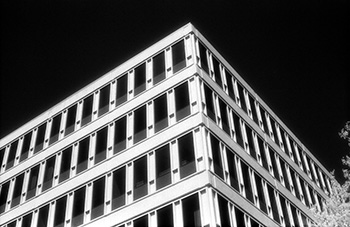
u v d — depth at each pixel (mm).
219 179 22500
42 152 32719
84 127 30969
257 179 27688
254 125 31359
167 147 24578
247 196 25094
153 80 28609
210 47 29797
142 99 28281
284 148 35375
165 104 26641
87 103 32406
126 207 24172
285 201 30281
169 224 21625
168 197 22531
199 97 24984
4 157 35750
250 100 33094
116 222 24062
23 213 30047
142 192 24016
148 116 27094
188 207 21438
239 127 28844
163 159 24328
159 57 29422
